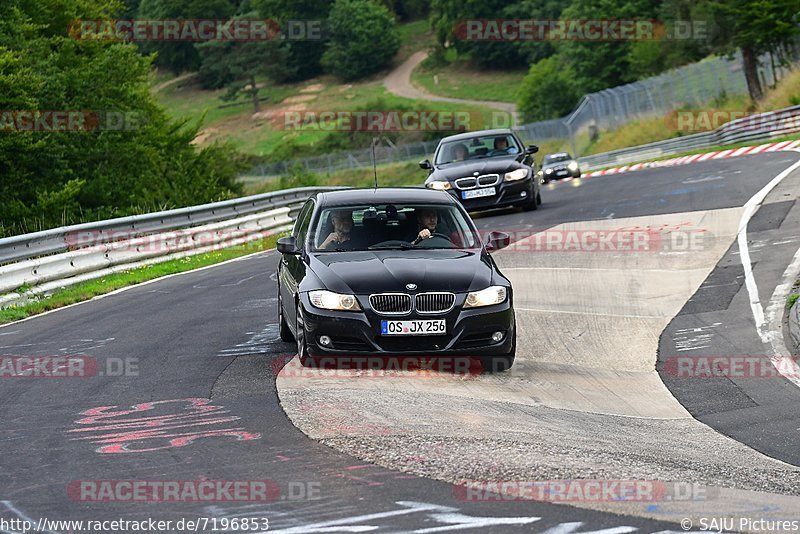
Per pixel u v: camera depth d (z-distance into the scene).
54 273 58.22
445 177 75.94
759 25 178.12
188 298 51.09
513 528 17.12
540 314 41.12
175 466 21.47
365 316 29.30
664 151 173.88
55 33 160.25
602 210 75.06
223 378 30.61
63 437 24.59
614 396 28.97
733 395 29.11
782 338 35.47
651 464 21.80
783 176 80.12
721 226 60.44
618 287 46.03
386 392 27.53
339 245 32.94
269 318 42.50
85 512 18.64
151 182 141.25
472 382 29.50
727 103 190.50
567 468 20.98
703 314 39.84
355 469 20.77
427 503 18.50
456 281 29.88
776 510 18.55
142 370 32.78
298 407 26.08
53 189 123.38
